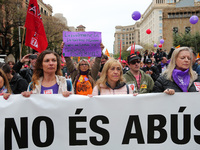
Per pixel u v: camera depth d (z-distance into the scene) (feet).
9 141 7.32
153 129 7.52
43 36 13.92
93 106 7.50
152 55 51.75
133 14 29.14
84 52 10.91
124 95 7.52
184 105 7.53
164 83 8.37
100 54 10.90
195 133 7.50
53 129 7.43
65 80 8.64
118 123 7.50
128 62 11.44
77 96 7.50
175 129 7.52
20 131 7.38
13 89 10.53
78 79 11.64
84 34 10.96
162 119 7.54
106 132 7.48
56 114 7.44
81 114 7.48
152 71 19.06
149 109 7.53
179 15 142.31
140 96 7.53
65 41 10.96
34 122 7.41
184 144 7.49
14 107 7.37
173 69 8.35
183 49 8.20
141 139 7.49
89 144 7.45
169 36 142.41
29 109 7.41
